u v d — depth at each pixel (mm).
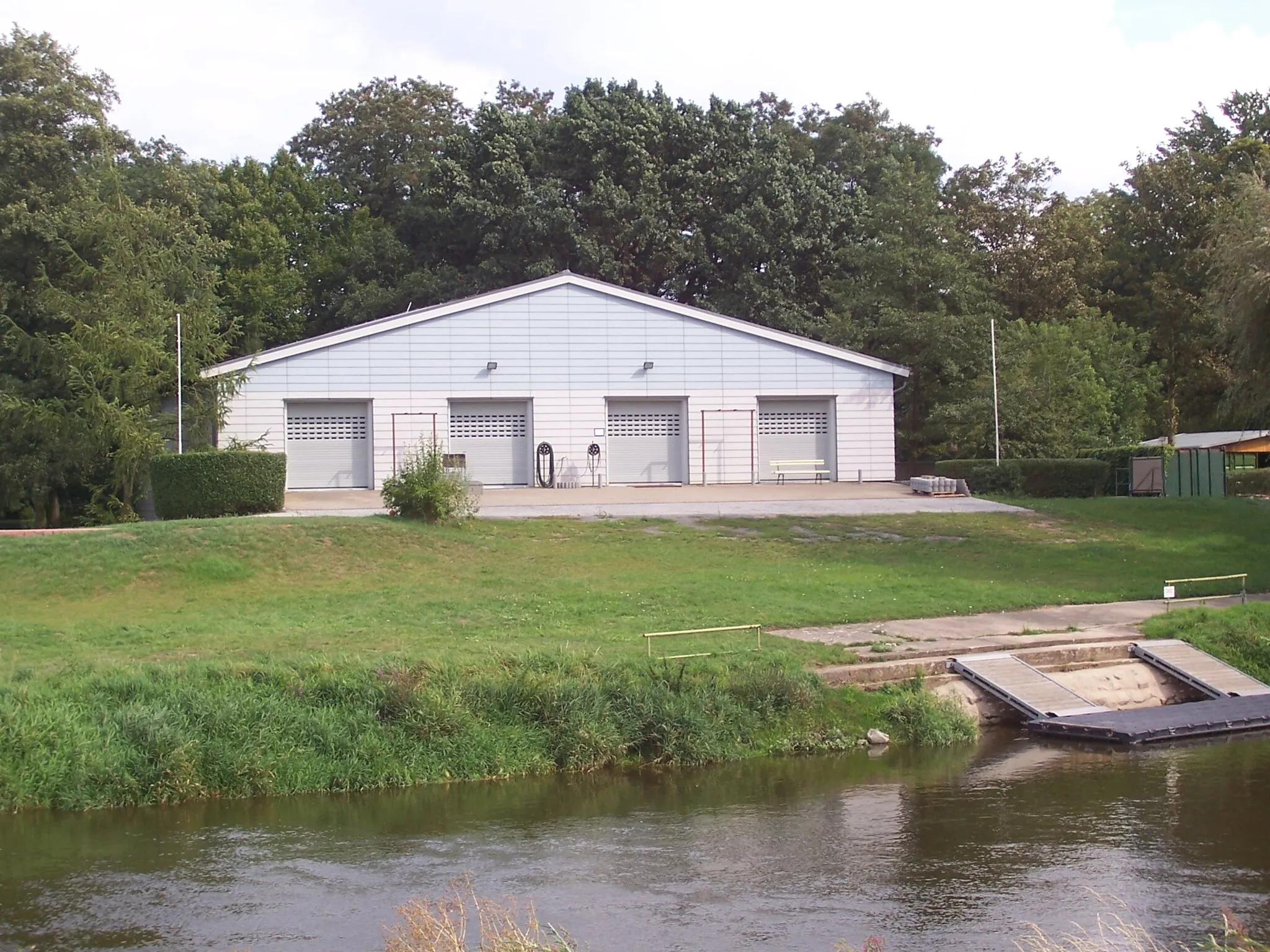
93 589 21844
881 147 69125
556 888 11711
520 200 56000
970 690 18328
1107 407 48844
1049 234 58031
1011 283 57812
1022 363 46625
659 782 15344
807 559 26672
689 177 56344
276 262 60000
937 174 69062
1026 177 60250
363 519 26781
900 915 11055
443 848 12805
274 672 15984
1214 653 20797
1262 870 12156
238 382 36812
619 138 56250
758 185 55938
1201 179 60156
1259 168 55656
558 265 54688
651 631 19609
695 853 12703
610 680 16750
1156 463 38875
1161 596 24422
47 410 37125
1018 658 19188
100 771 14141
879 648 19141
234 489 29188
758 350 40375
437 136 70875
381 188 70000
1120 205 62375
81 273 39219
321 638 18516
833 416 40969
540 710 16125
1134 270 61094
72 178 41938
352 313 57281
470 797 14648
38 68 41375
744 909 11180
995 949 10289
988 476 38000
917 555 27422
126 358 35781
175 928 10703
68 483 39688
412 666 16391
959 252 54094
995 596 23422
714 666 17422
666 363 39812
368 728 15414
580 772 15680
